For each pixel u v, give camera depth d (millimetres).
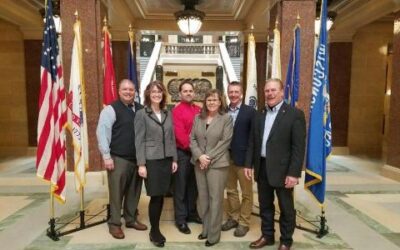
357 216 4230
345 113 9094
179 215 3729
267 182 3184
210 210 3340
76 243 3395
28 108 9008
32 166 7496
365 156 8867
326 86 3549
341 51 8961
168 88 14461
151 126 3225
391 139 6320
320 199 3578
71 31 5035
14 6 7379
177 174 3705
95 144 5250
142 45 17125
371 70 9039
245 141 3492
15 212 4297
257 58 8930
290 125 2996
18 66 8914
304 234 3645
